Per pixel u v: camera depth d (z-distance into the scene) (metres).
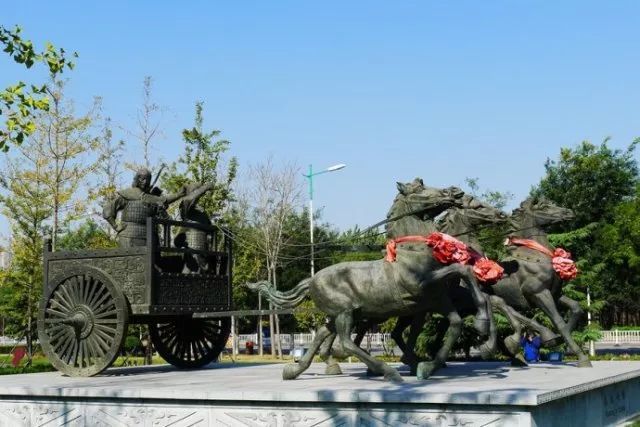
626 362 13.10
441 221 12.12
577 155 31.36
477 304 9.33
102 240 24.86
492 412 7.43
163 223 12.61
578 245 22.27
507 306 11.89
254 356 31.84
